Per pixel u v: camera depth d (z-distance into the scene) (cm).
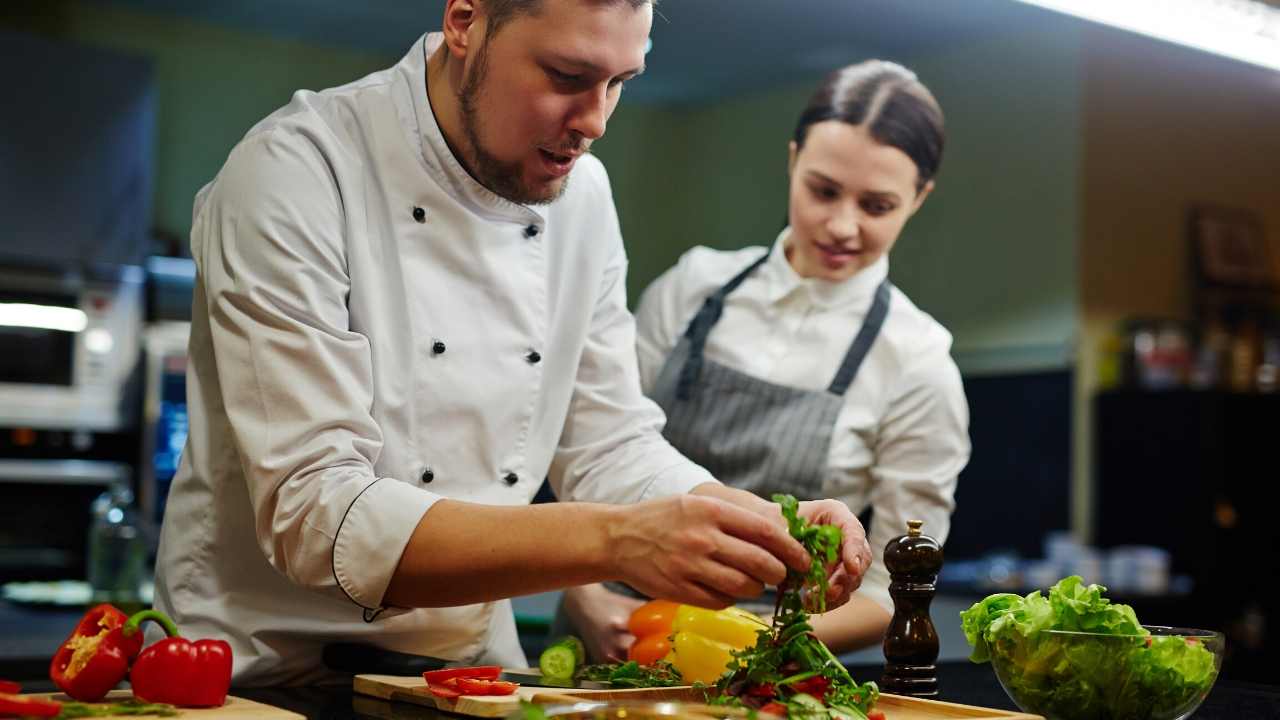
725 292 212
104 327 440
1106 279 461
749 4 435
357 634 156
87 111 432
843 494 200
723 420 203
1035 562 470
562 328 170
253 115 486
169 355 439
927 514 196
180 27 473
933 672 147
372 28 480
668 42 476
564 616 205
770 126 529
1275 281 500
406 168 153
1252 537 439
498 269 157
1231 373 461
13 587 317
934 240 496
